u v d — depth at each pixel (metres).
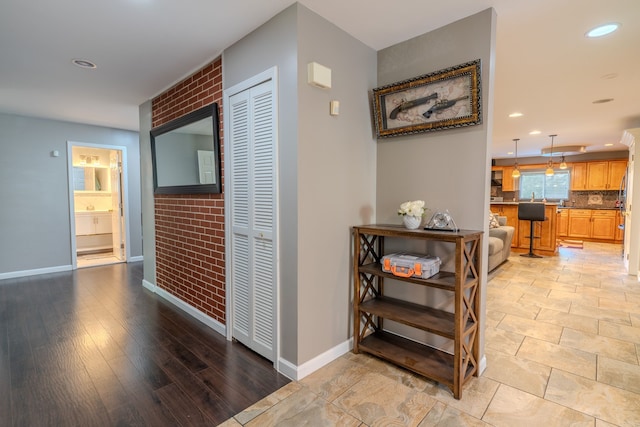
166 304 3.53
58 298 3.72
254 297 2.39
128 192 5.63
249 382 2.05
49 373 2.15
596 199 8.43
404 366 2.12
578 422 1.68
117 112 4.41
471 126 2.10
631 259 4.62
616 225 7.79
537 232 6.33
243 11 2.02
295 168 2.00
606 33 2.28
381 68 2.55
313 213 2.11
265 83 2.18
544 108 4.22
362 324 2.53
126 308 3.40
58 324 2.96
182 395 1.92
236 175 2.50
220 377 2.11
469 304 1.98
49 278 4.57
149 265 4.05
